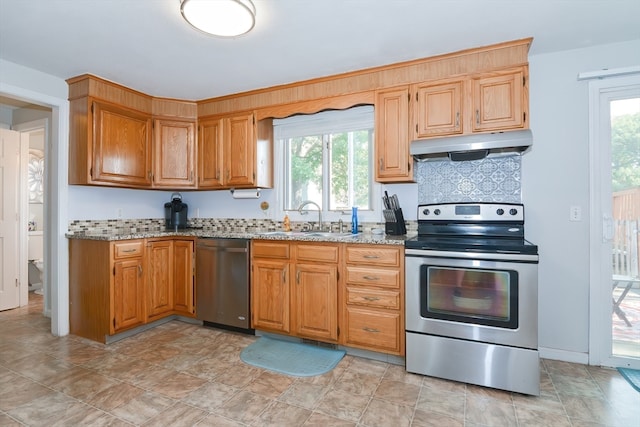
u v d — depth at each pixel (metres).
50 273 3.36
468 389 2.04
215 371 2.24
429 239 2.38
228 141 3.28
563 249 2.42
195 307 3.08
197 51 2.39
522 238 2.41
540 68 2.47
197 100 3.41
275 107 3.07
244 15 1.81
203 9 1.76
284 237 2.66
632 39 2.26
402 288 2.29
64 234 2.90
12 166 3.64
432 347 2.16
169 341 2.76
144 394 1.96
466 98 2.40
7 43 2.28
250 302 2.84
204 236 3.02
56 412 1.79
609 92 2.35
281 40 2.23
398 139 2.60
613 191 2.35
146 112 3.26
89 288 2.78
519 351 1.96
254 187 3.30
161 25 2.06
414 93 2.55
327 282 2.52
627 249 2.33
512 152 2.40
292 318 2.66
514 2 1.83
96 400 1.90
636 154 2.32
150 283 2.97
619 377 2.17
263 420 1.73
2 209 3.57
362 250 2.41
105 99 2.91
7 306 3.60
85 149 2.81
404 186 2.89
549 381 2.12
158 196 3.82
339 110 3.14
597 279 2.34
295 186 3.43
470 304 2.08
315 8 1.87
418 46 2.33
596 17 1.98
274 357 2.45
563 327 2.42
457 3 1.84
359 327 2.42
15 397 1.93
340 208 3.22
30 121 3.55
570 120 2.40
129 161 3.09
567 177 2.41
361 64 2.61
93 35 2.18
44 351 2.55
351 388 2.04
